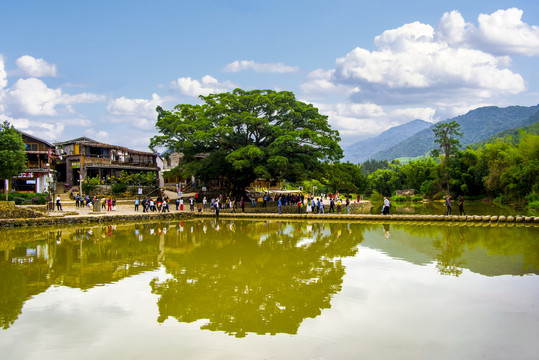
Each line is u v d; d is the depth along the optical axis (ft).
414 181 326.24
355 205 182.19
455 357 27.45
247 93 145.89
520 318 34.04
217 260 57.82
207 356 27.94
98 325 33.60
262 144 143.23
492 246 65.98
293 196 163.12
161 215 114.52
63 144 168.25
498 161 220.64
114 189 151.12
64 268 53.16
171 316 35.53
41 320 34.71
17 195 117.39
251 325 33.45
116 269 52.70
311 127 140.87
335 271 50.49
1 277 48.65
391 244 69.62
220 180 188.03
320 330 32.14
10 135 109.40
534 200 163.32
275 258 58.90
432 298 39.42
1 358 27.66
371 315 35.22
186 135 136.36
